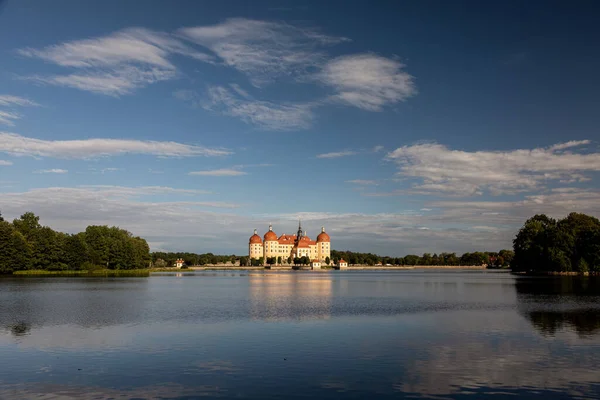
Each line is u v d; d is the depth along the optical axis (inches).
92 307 3213.6
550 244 7805.1
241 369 1556.3
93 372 1533.0
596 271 7564.0
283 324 2427.4
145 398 1296.8
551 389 1363.2
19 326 2370.8
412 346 1876.2
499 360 1660.9
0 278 7175.2
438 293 4589.1
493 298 3890.3
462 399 1284.4
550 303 3435.0
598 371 1529.3
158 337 2069.4
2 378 1476.4
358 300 3794.3
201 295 4313.5
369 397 1298.0
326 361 1648.6
